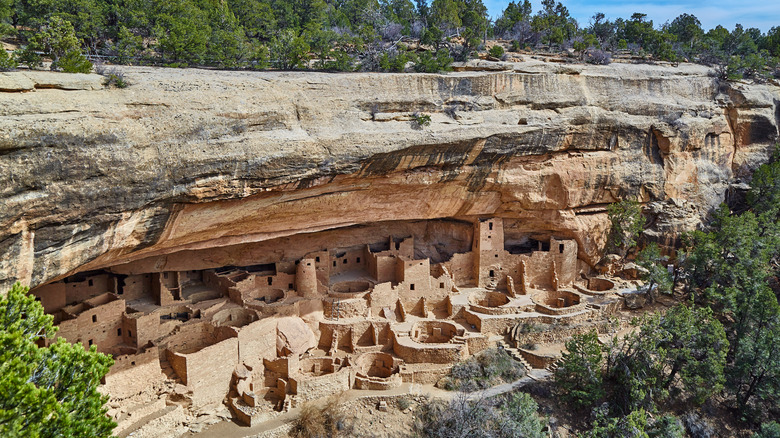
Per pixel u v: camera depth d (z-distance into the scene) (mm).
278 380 33594
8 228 20891
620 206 43906
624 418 31000
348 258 43531
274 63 42031
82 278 33938
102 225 24422
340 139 30703
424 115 34375
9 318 17234
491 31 67812
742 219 44406
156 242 28266
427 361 36719
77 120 22812
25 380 14797
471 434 31656
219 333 33562
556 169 40688
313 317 37812
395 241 44906
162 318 35000
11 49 35188
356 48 50250
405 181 35438
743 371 36594
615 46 68000
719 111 48062
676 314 36844
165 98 26234
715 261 43438
